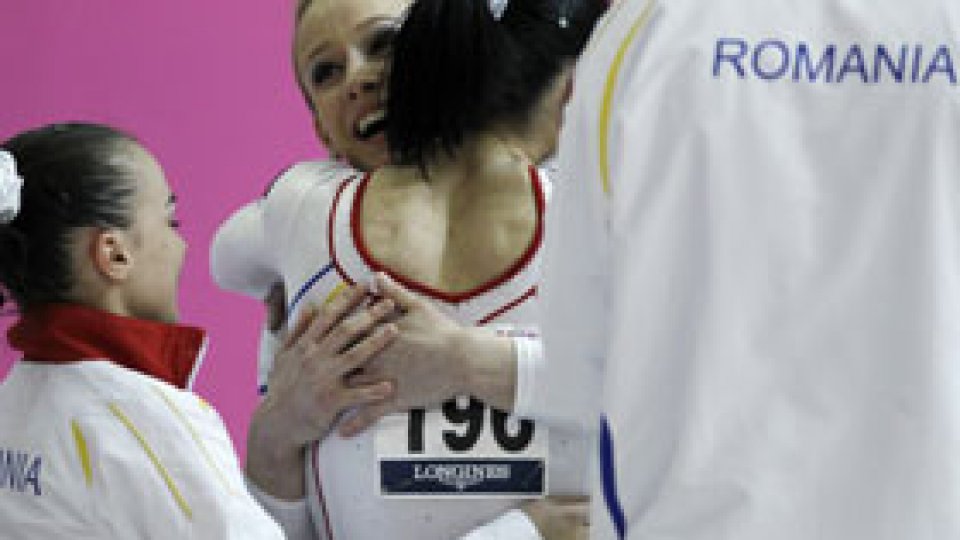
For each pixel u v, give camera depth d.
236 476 5.52
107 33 11.02
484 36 6.00
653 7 4.07
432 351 5.89
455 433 5.95
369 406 5.99
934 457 3.80
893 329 3.85
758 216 3.88
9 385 5.78
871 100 3.90
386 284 5.99
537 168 6.16
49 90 10.91
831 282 3.87
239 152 11.28
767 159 3.90
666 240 3.92
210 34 11.21
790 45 3.96
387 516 6.00
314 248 6.20
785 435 3.84
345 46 6.69
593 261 4.24
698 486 3.84
